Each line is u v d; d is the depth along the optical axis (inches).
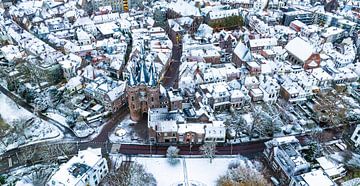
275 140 5305.1
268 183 4753.9
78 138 5792.3
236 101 6510.8
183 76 7057.1
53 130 6003.9
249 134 5851.4
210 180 4948.3
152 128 5516.7
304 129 6072.8
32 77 7313.0
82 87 7268.7
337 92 7071.9
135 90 5856.3
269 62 7780.5
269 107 6545.3
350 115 6299.2
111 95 6368.1
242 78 7190.0
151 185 4817.9
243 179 4734.3
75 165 4645.7
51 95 6806.1
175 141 5684.1
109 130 6008.9
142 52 6850.4
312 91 6978.4
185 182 4896.7
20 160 5315.0
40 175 4955.7
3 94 7076.8
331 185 4466.0
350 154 5433.1
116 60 7869.1
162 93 6323.8
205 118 5831.7
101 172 4884.4
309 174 4626.0
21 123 5876.0
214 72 7342.5
